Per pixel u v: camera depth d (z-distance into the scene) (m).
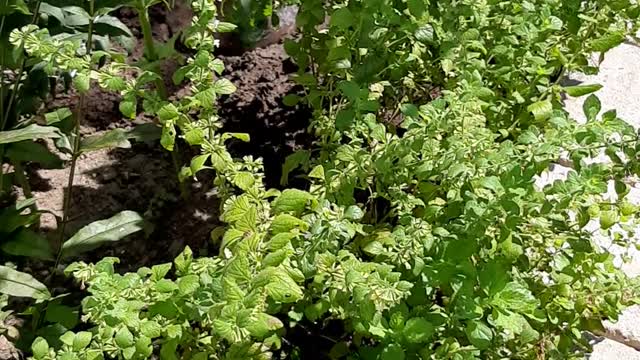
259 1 1.13
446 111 0.79
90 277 0.69
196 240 1.12
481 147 0.77
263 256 0.66
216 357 0.73
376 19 0.91
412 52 0.94
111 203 1.17
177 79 0.80
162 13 1.37
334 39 0.98
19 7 0.99
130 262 1.10
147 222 1.04
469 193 0.74
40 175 1.19
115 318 0.65
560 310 0.82
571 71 1.20
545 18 0.95
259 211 0.72
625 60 1.33
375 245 0.76
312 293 0.76
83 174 1.20
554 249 0.95
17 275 0.93
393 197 0.83
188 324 0.71
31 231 1.00
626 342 0.97
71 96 1.26
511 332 0.73
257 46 1.35
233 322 0.58
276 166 1.18
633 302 0.82
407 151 0.78
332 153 0.91
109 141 1.04
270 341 0.71
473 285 0.71
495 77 0.95
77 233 1.00
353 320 0.73
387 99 1.07
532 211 0.77
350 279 0.67
